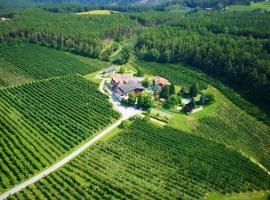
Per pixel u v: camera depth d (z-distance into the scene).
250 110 196.62
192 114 190.12
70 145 157.25
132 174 140.00
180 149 158.12
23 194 125.56
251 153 163.12
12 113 182.12
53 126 171.88
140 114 188.25
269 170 151.75
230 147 165.62
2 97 199.38
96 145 158.25
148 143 161.25
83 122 176.75
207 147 161.12
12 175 136.25
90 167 143.50
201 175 139.88
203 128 178.75
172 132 171.25
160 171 142.50
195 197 129.12
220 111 195.75
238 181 138.75
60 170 139.88
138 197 127.25
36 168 140.62
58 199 124.00
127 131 170.38
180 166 146.00
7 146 153.62
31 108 187.62
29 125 172.25
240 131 178.88
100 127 172.75
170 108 194.38
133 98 195.75
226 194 132.00
